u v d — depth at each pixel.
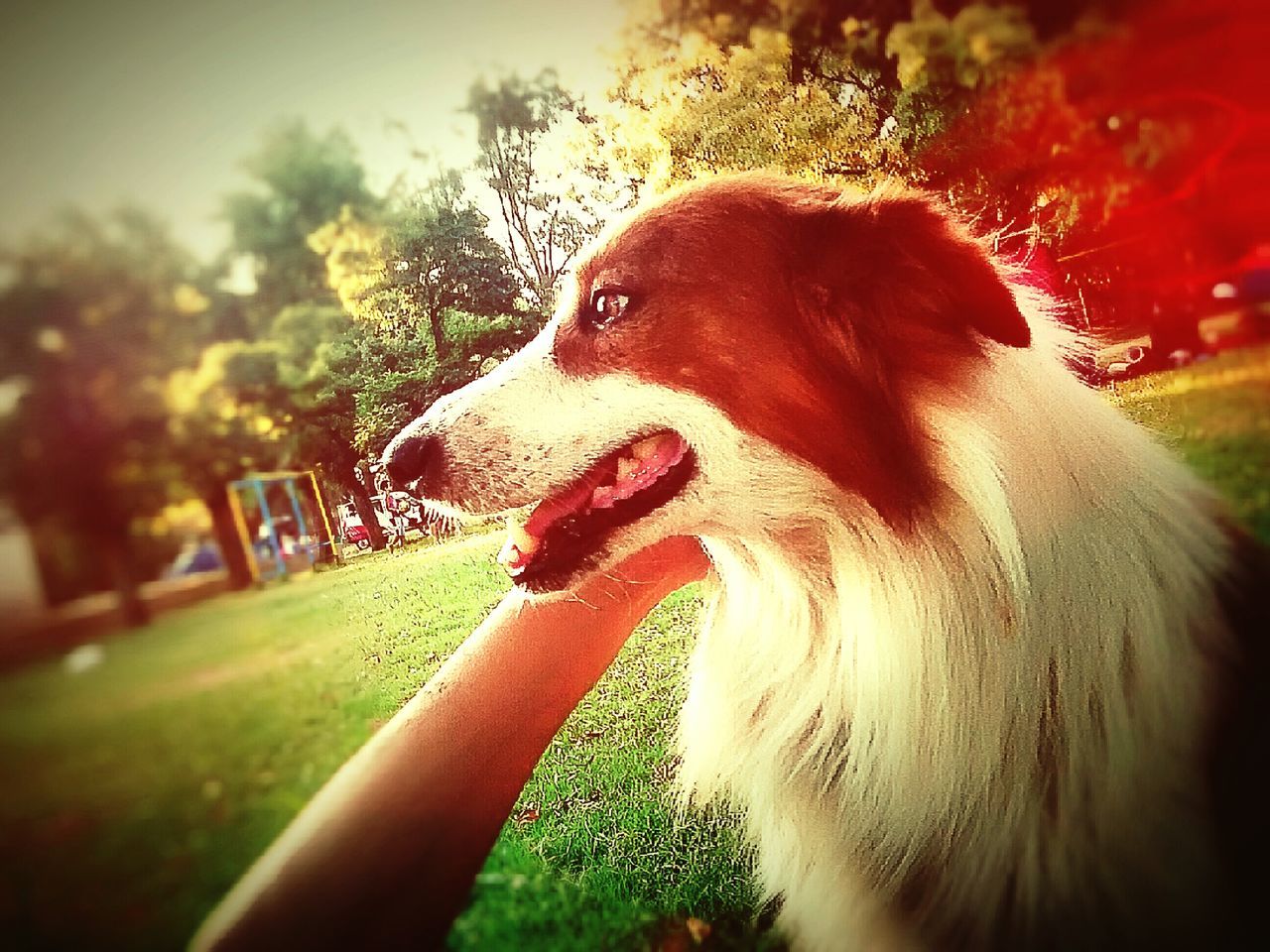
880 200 0.35
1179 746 0.33
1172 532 0.35
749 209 0.36
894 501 0.35
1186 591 0.34
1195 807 0.33
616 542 0.38
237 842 0.44
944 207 0.36
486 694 0.37
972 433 0.34
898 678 0.35
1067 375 0.37
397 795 0.34
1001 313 0.33
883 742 0.36
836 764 0.37
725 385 0.36
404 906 0.32
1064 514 0.34
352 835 0.33
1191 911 0.33
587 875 0.45
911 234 0.34
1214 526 0.36
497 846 0.45
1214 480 0.53
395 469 0.39
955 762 0.34
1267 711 0.33
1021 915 0.34
